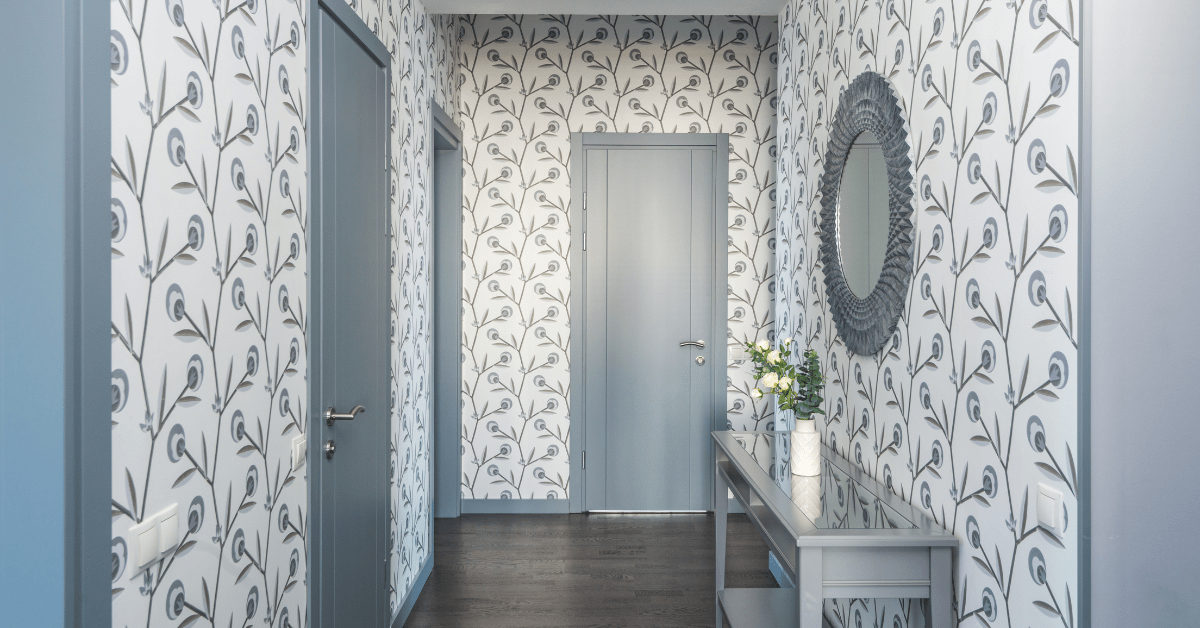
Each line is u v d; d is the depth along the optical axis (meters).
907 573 1.60
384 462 2.38
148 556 1.09
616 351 4.00
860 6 2.20
